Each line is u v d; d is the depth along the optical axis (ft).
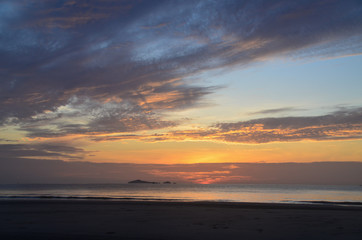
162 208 70.23
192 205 79.36
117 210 65.26
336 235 35.96
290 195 193.57
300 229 40.06
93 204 82.38
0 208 70.33
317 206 78.79
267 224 44.52
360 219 50.70
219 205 79.66
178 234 36.37
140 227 41.50
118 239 33.45
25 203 85.76
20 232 37.45
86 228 40.60
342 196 178.70
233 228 40.75
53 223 45.32
